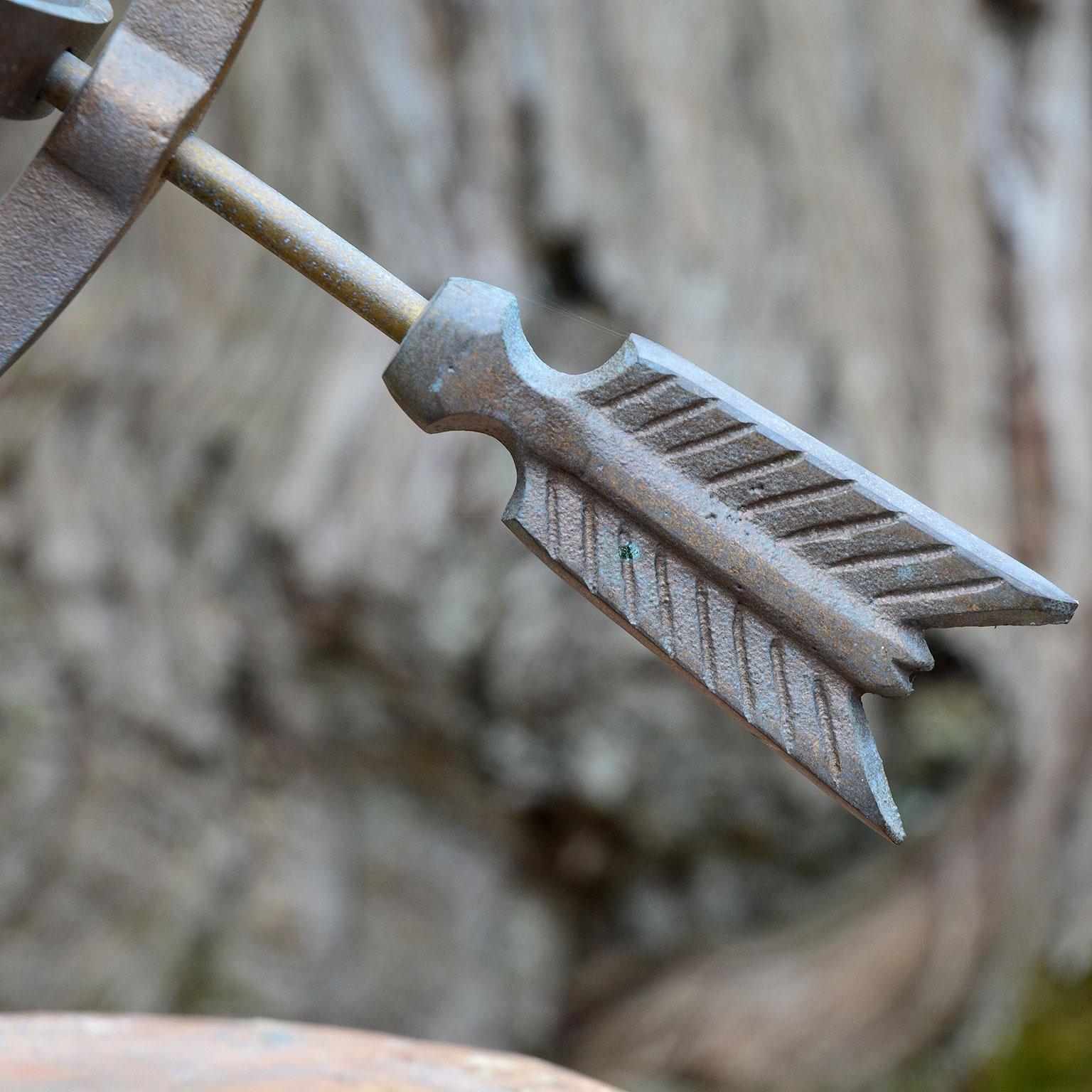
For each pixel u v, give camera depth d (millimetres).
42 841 1023
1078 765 1176
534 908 1196
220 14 472
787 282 1070
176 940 1055
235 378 1076
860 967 1166
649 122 1063
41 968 1019
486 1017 1166
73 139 469
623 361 473
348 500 1028
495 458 1028
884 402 1082
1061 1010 1212
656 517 471
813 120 1087
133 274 1100
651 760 1062
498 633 1023
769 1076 1168
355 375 1054
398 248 1066
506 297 476
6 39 463
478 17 1071
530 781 1094
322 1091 539
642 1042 1188
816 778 470
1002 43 1197
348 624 1038
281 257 480
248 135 1073
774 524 470
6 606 1031
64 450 1061
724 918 1171
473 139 1072
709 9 1072
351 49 1068
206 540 1050
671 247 1061
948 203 1128
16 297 472
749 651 472
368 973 1124
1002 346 1147
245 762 1086
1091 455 1144
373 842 1132
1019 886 1185
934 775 1071
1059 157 1181
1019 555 1133
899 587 466
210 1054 562
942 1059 1202
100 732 1043
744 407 471
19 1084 539
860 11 1104
